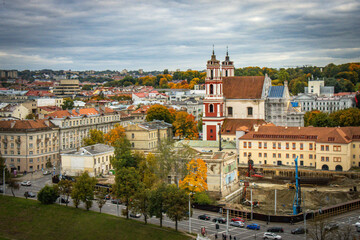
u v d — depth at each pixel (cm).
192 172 16788
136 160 18712
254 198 17900
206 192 17200
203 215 15175
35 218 14938
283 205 17075
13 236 13862
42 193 15938
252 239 13012
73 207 15850
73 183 16075
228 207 15900
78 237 13712
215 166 17075
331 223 14325
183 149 17938
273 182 19662
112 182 19012
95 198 17525
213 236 13288
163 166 17100
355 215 15550
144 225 14275
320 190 18050
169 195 13800
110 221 14462
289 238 13075
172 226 14450
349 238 12975
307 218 15038
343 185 18612
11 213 15288
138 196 14525
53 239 13675
